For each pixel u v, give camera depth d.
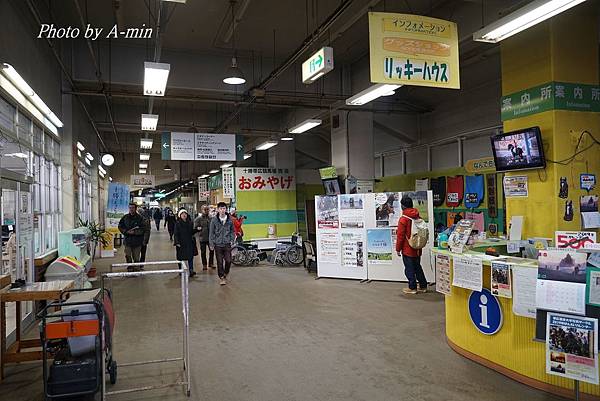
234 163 23.44
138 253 9.77
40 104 6.88
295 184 14.71
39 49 6.70
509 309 3.76
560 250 2.86
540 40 5.93
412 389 3.57
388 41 5.07
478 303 4.08
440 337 4.91
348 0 6.27
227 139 12.38
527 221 6.13
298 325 5.48
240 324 5.58
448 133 11.99
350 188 11.77
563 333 2.78
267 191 14.32
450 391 3.52
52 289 4.11
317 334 5.09
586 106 5.93
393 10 8.10
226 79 7.48
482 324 4.04
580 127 5.89
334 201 8.85
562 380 3.38
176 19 8.29
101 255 13.62
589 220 5.85
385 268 8.36
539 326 2.91
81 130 11.55
